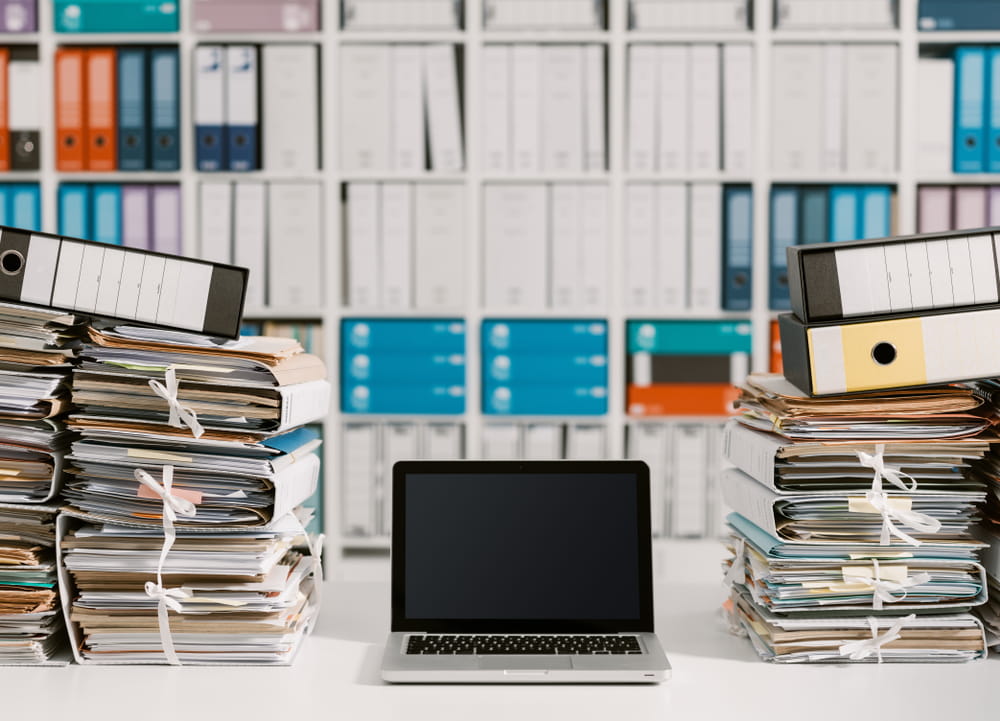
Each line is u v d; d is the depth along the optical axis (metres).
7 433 0.97
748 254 2.65
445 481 1.04
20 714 0.85
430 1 2.66
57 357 0.96
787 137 2.65
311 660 0.99
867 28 2.63
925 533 0.98
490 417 2.72
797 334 0.99
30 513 0.98
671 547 2.72
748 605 1.05
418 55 2.66
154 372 0.96
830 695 0.89
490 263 2.70
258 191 2.68
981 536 1.04
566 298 2.70
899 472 0.97
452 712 0.85
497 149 2.68
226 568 0.95
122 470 0.97
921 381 0.97
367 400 2.70
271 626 0.96
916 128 2.64
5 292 0.98
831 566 0.97
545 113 2.67
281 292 2.71
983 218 2.64
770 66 2.63
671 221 2.67
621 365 2.71
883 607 0.98
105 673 0.95
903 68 2.62
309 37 2.67
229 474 0.96
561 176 2.68
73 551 0.96
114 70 2.64
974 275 0.96
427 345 2.69
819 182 2.73
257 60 2.69
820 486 0.97
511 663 0.93
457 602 1.01
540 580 1.02
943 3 2.61
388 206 2.68
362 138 2.69
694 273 2.68
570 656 0.94
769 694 0.90
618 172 2.68
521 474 1.04
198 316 0.97
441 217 2.69
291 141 2.69
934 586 0.97
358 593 1.24
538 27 2.67
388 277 2.70
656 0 2.65
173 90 2.64
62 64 2.64
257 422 0.96
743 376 2.69
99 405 0.98
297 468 1.04
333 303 2.71
